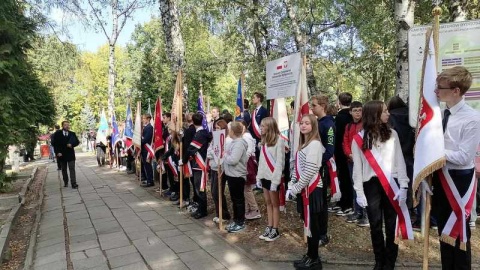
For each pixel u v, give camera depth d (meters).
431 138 2.88
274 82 5.72
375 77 15.64
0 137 8.88
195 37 20.02
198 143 6.39
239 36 15.99
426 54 3.06
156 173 10.54
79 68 19.72
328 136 4.61
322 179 4.21
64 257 4.89
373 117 3.63
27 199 9.33
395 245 3.71
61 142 10.53
